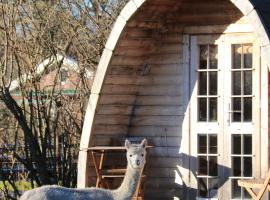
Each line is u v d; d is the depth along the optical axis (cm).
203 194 1068
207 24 1075
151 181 1098
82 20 1505
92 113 1017
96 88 1010
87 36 1515
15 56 1442
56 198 839
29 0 1498
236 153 1051
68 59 1532
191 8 1079
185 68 1088
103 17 1519
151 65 1098
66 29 1504
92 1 1519
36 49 1475
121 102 1077
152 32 1059
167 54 1096
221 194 1055
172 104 1095
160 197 1093
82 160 1023
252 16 859
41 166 1442
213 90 1074
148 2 959
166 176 1092
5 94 1420
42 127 1495
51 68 1553
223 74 1066
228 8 1060
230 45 1061
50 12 1503
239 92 1054
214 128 1068
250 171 1040
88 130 1022
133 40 1034
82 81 1481
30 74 1451
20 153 1544
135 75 1078
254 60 1040
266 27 854
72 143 1478
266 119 1028
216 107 1071
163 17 1062
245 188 1004
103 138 1073
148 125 1104
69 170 1467
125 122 1103
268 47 845
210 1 1070
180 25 1088
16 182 1520
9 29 1447
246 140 1046
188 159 1080
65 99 1505
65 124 1484
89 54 1507
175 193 1084
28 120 1598
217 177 1060
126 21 972
